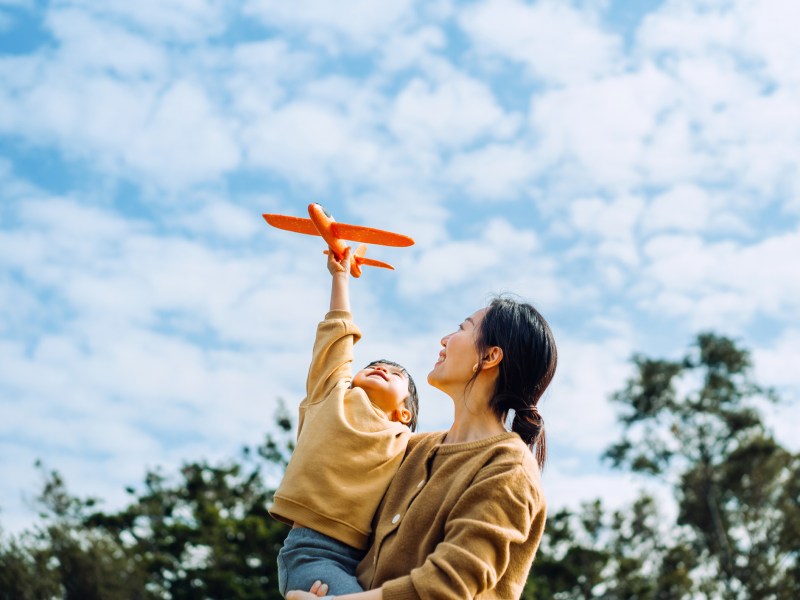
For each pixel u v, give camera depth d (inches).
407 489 88.7
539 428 89.6
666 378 1026.1
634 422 1032.8
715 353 1034.7
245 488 1094.4
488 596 79.4
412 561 82.2
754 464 965.2
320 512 88.7
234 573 909.2
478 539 77.0
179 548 941.2
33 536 900.0
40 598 854.5
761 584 919.7
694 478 993.5
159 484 1114.1
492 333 89.0
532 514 81.0
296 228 103.9
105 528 1072.2
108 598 879.7
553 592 920.9
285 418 1103.6
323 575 84.4
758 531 965.2
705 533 981.8
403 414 103.8
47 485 1125.7
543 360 89.2
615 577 931.3
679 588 925.8
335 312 102.3
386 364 107.0
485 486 79.5
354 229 101.0
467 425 88.6
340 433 92.0
